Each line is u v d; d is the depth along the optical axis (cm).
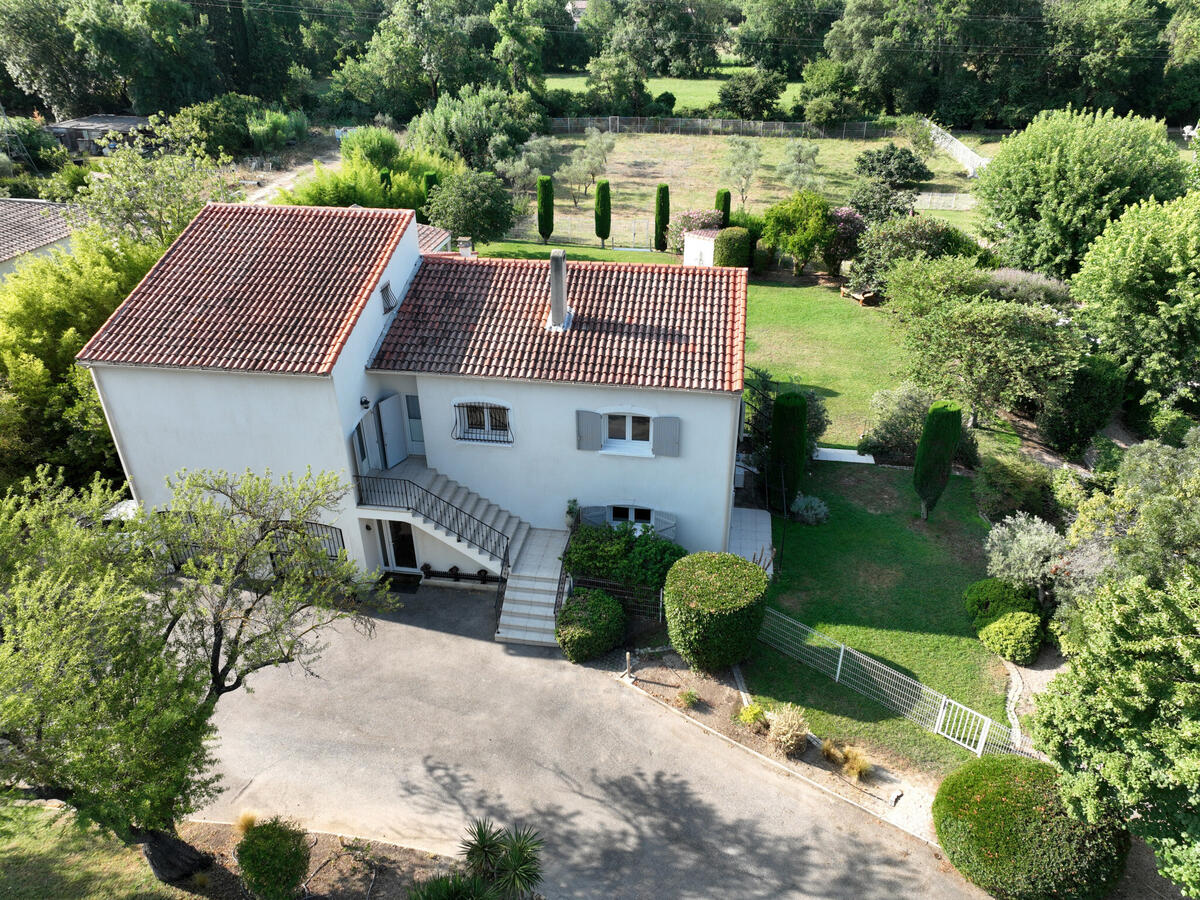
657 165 7312
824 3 10150
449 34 8206
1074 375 2814
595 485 2139
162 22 7375
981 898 1388
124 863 1452
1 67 7588
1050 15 8300
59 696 1123
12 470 2312
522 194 6222
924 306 3238
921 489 2380
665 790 1596
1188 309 2902
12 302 2466
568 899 1389
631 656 1941
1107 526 1864
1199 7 8312
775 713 1728
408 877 1416
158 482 2092
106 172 3206
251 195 5938
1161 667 1184
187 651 1380
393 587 2172
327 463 1994
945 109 8538
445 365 2017
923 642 1953
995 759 1501
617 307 2138
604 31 11138
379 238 2189
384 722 1755
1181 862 1158
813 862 1457
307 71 9294
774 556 2236
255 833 1347
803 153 6925
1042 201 3994
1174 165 3975
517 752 1681
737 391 1894
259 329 1956
